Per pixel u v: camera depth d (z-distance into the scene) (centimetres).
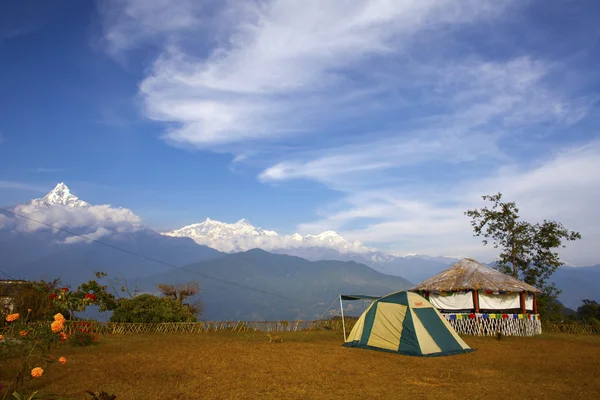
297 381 1109
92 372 1141
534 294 2711
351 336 1928
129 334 2300
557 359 1552
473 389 1055
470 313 2508
